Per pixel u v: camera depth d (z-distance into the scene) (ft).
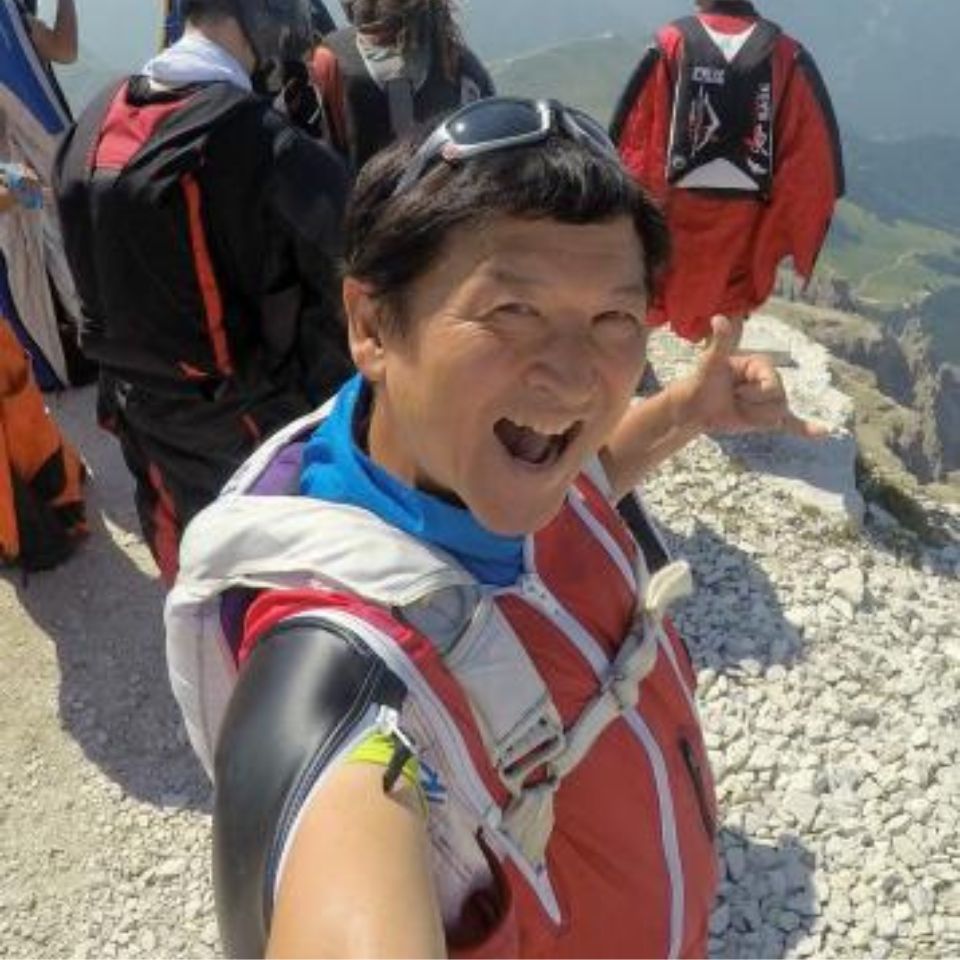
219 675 2.96
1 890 8.93
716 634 10.51
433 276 2.56
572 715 2.98
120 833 9.30
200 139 6.97
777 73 11.32
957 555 12.62
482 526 2.83
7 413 10.57
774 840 8.66
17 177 9.89
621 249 2.58
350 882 2.21
